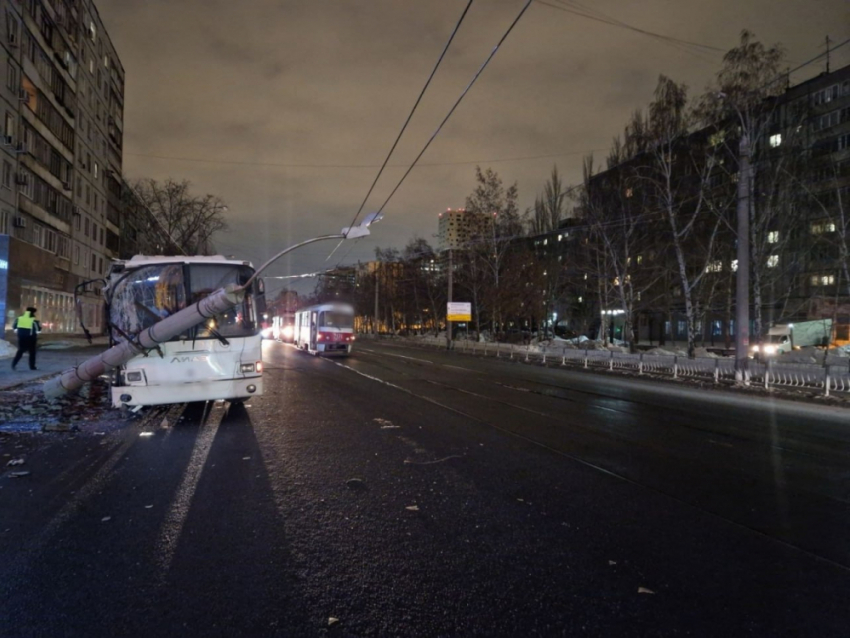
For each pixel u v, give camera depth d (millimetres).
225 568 3912
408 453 7473
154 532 4590
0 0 24906
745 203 17453
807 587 3742
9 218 26141
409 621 3229
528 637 3076
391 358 29188
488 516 5047
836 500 5742
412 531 4648
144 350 9086
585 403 13062
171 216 46125
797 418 11688
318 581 3723
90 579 3730
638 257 32781
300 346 36594
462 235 42375
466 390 15164
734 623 3258
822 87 41719
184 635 3062
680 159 27562
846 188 27938
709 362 19125
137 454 7371
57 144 32844
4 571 3852
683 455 7707
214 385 9461
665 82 25672
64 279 34844
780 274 29109
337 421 9914
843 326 30453
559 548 4332
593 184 32219
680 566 4039
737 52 22484
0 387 12859
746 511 5324
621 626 3201
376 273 69875
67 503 5340
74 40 36594
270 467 6711
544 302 43500
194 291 9641
